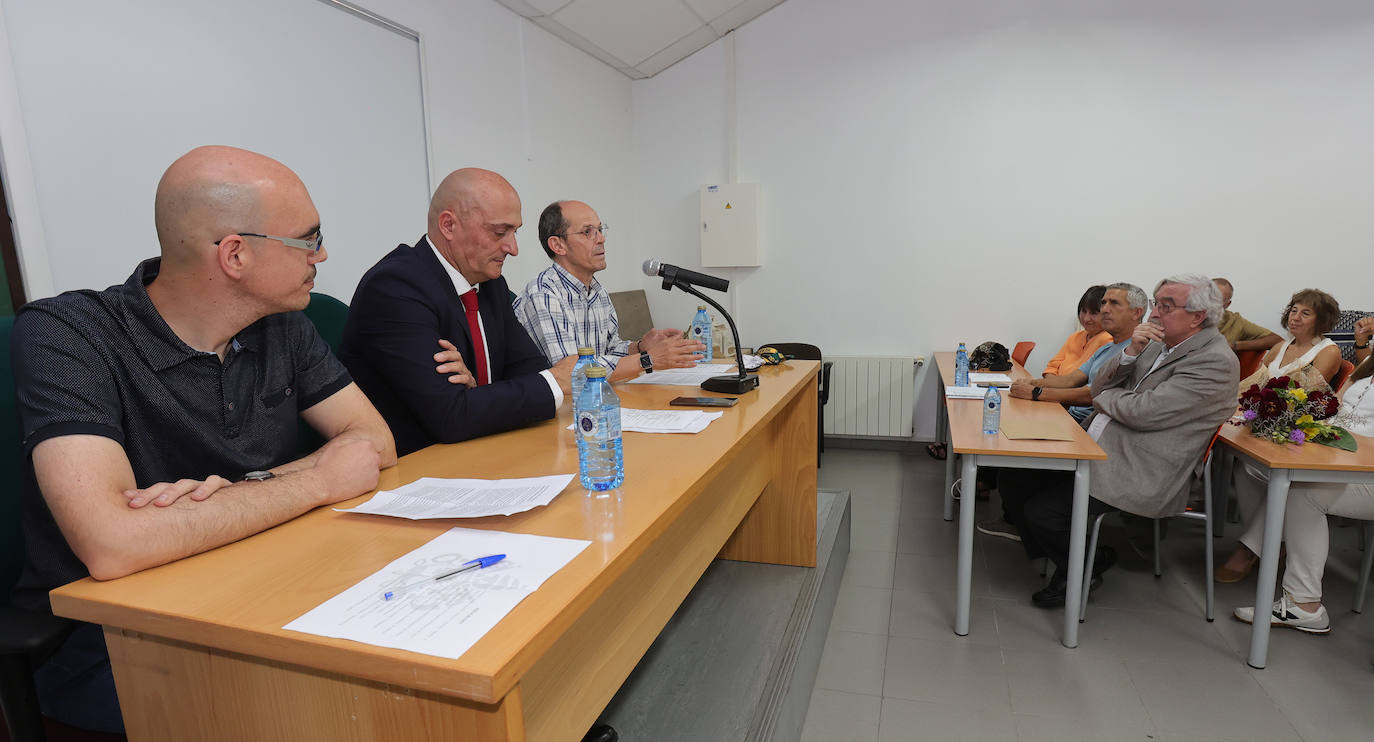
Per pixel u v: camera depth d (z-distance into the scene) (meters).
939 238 4.37
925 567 2.81
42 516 1.04
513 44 3.51
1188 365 2.22
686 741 1.42
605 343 2.60
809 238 4.61
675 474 1.11
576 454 1.28
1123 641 2.22
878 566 2.83
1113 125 4.00
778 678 1.65
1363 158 3.67
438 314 1.57
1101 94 4.00
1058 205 4.14
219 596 0.75
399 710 0.68
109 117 1.80
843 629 2.33
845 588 2.64
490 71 3.34
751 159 4.65
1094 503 2.32
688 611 2.00
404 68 2.80
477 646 0.63
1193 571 2.72
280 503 0.95
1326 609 2.40
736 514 1.98
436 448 1.37
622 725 1.48
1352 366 3.14
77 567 1.05
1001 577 2.70
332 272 2.48
